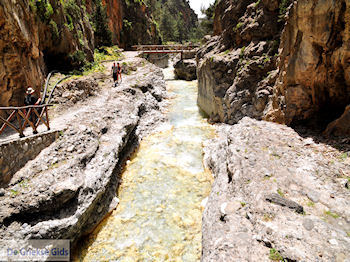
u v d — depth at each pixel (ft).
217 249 12.16
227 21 51.24
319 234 11.43
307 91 22.07
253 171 17.22
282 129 23.13
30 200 17.39
